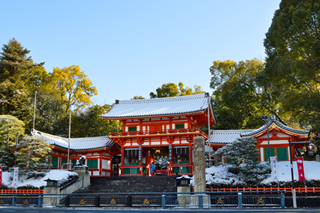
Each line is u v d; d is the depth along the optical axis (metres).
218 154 33.94
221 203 25.86
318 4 32.53
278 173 31.95
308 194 27.23
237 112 64.69
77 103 79.69
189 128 47.19
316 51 33.44
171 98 55.25
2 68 65.00
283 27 36.34
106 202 30.06
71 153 53.84
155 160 60.66
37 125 66.88
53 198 28.58
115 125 74.69
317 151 51.06
